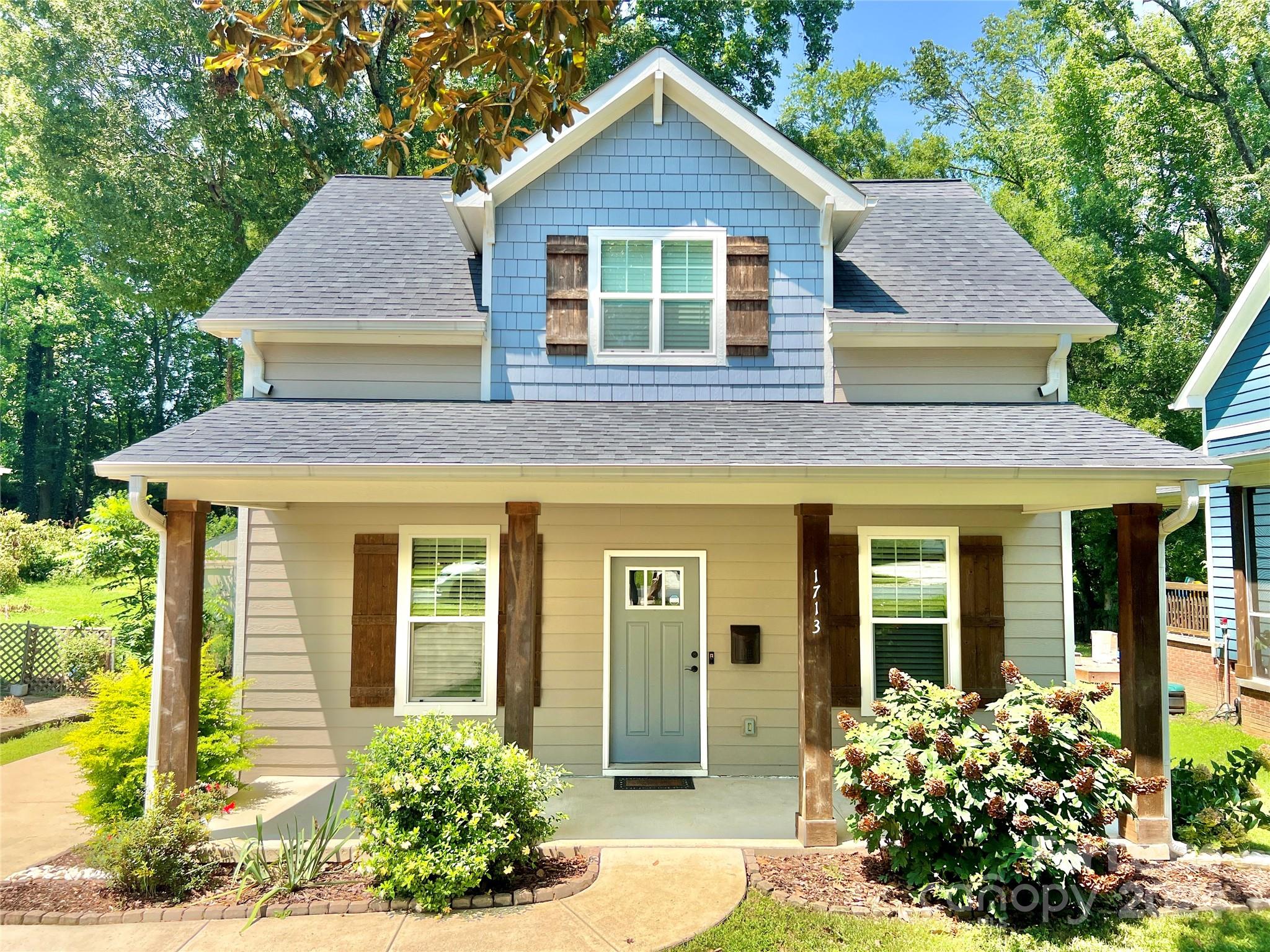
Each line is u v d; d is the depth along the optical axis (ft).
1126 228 76.54
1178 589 45.88
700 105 28.45
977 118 96.22
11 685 43.37
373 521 29.19
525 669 21.80
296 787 27.22
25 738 35.68
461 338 27.71
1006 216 72.13
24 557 59.21
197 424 24.17
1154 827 21.33
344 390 28.02
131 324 116.16
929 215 35.73
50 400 111.65
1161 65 73.00
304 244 31.89
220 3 13.04
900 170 88.84
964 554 29.78
